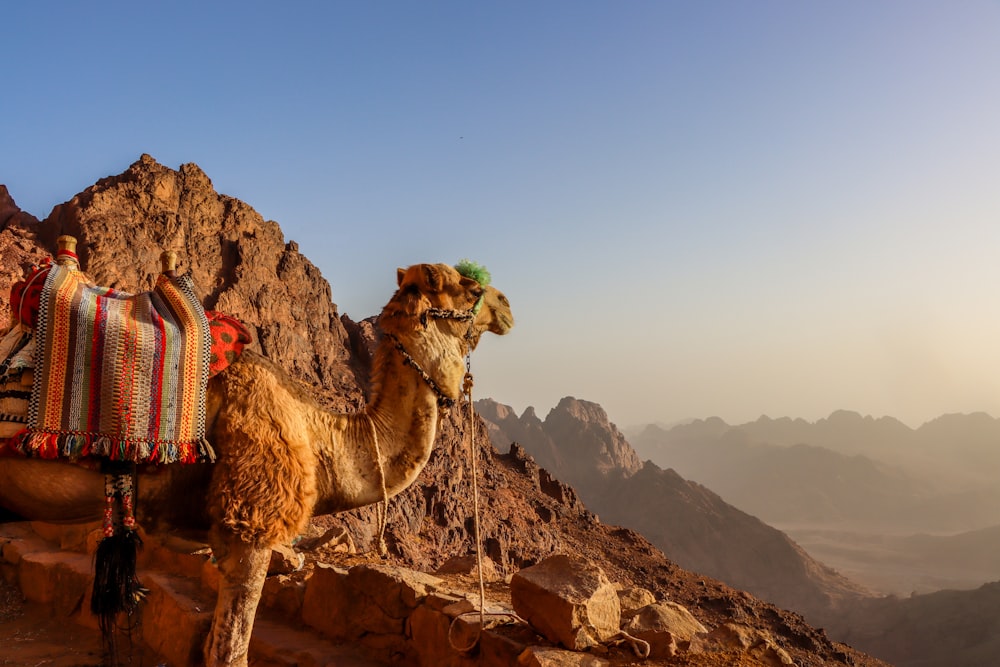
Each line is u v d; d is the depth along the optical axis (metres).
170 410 4.46
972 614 198.38
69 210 64.25
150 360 4.45
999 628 188.25
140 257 63.47
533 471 111.31
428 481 71.88
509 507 87.75
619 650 5.12
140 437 4.32
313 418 5.10
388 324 5.46
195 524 4.70
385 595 6.48
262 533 4.54
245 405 4.73
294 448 4.77
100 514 4.54
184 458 4.47
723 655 5.37
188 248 71.38
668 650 5.17
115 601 4.42
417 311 5.41
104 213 65.00
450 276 5.54
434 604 6.08
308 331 79.38
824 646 70.62
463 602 5.95
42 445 4.13
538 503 97.31
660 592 77.12
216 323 4.94
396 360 5.38
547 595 5.16
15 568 9.67
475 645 5.40
